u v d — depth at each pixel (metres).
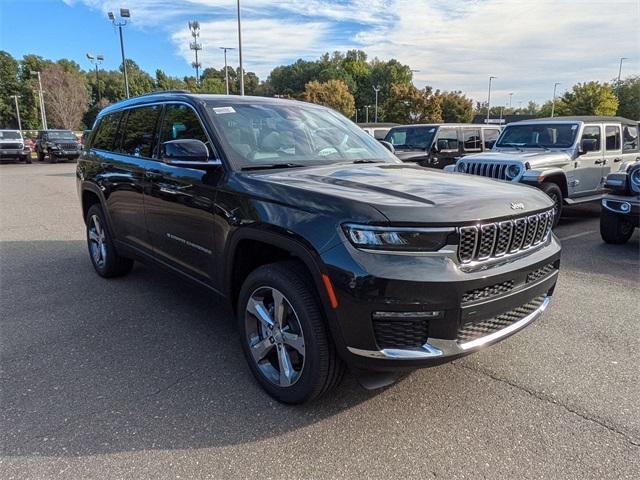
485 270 2.53
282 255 3.11
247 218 2.95
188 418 2.78
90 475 2.32
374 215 2.39
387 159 4.06
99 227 5.29
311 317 2.62
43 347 3.68
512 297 2.69
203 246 3.45
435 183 2.99
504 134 9.86
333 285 2.44
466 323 2.49
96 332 3.95
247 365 3.40
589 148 8.74
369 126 16.64
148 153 4.20
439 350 2.45
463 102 58.59
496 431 2.67
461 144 12.03
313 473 2.34
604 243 7.29
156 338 3.84
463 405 2.91
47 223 8.98
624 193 6.83
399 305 2.35
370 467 2.38
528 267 2.73
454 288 2.38
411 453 2.49
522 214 2.75
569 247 7.02
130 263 5.32
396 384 3.14
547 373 3.30
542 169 7.91
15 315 4.31
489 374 3.28
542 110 78.50
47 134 29.75
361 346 2.44
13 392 3.05
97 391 3.06
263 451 2.50
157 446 2.53
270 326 2.93
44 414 2.81
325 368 2.65
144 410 2.86
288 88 111.31
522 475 2.33
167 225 3.87
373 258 2.37
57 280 5.34
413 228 2.37
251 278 2.98
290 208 2.72
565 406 2.91
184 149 3.18
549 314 4.36
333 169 3.37
